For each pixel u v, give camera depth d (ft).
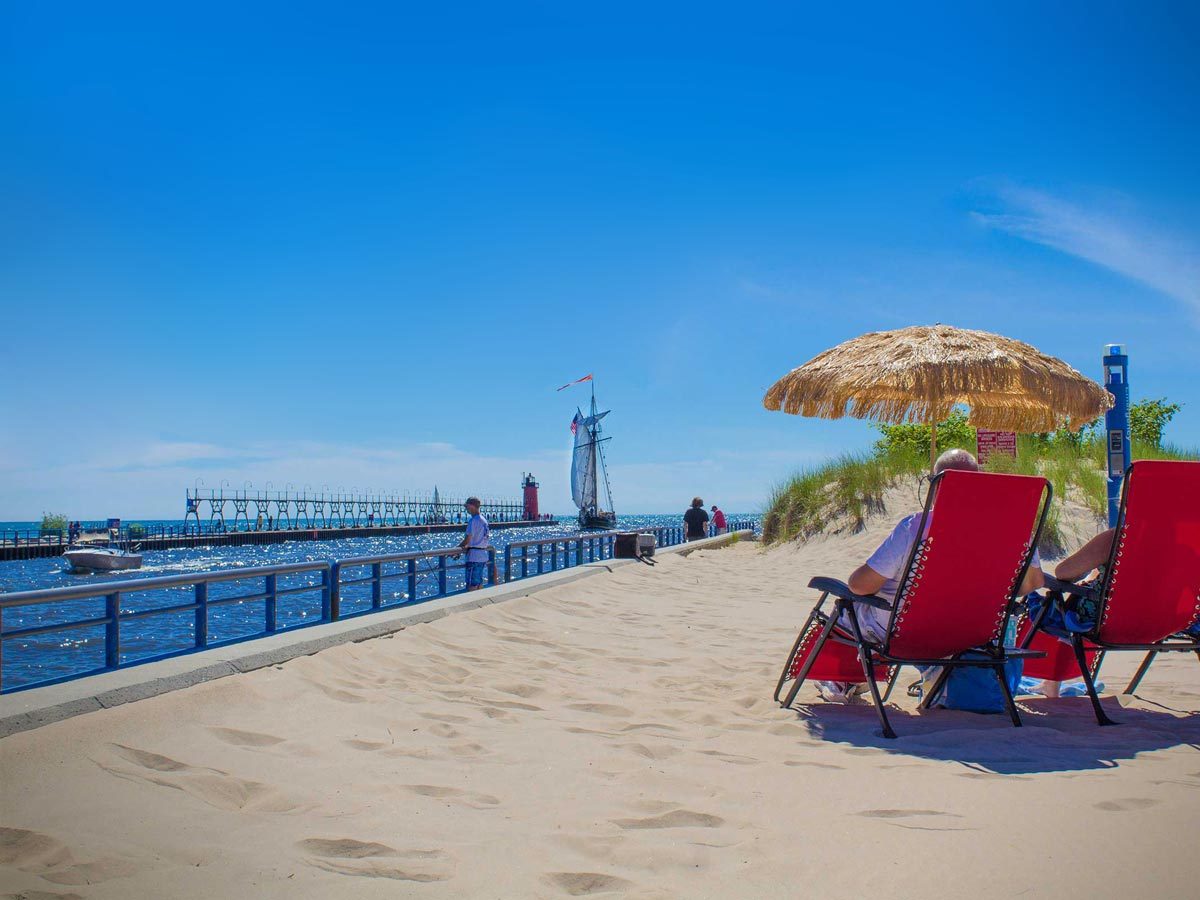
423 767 11.25
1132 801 9.28
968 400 21.80
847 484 60.23
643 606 31.83
